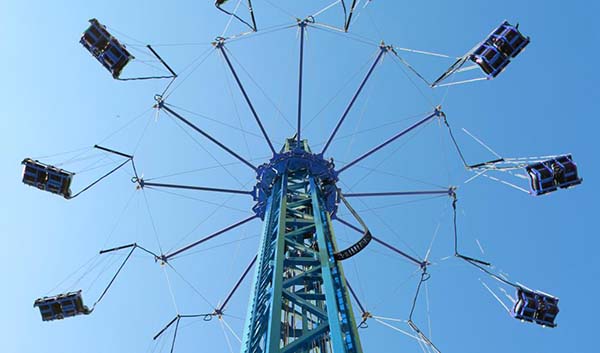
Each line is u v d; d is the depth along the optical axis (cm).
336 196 2458
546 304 2553
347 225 2638
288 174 2416
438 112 2688
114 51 2492
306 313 1502
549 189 2588
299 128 2597
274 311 1358
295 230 1894
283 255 1655
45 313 2553
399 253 2809
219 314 2811
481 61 2472
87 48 2509
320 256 1634
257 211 2533
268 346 1257
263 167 2448
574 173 2556
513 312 2614
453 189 2828
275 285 1468
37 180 2581
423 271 2803
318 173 2417
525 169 2631
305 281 1650
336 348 1235
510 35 2416
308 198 2200
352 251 1627
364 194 2661
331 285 1473
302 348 1370
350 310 1423
